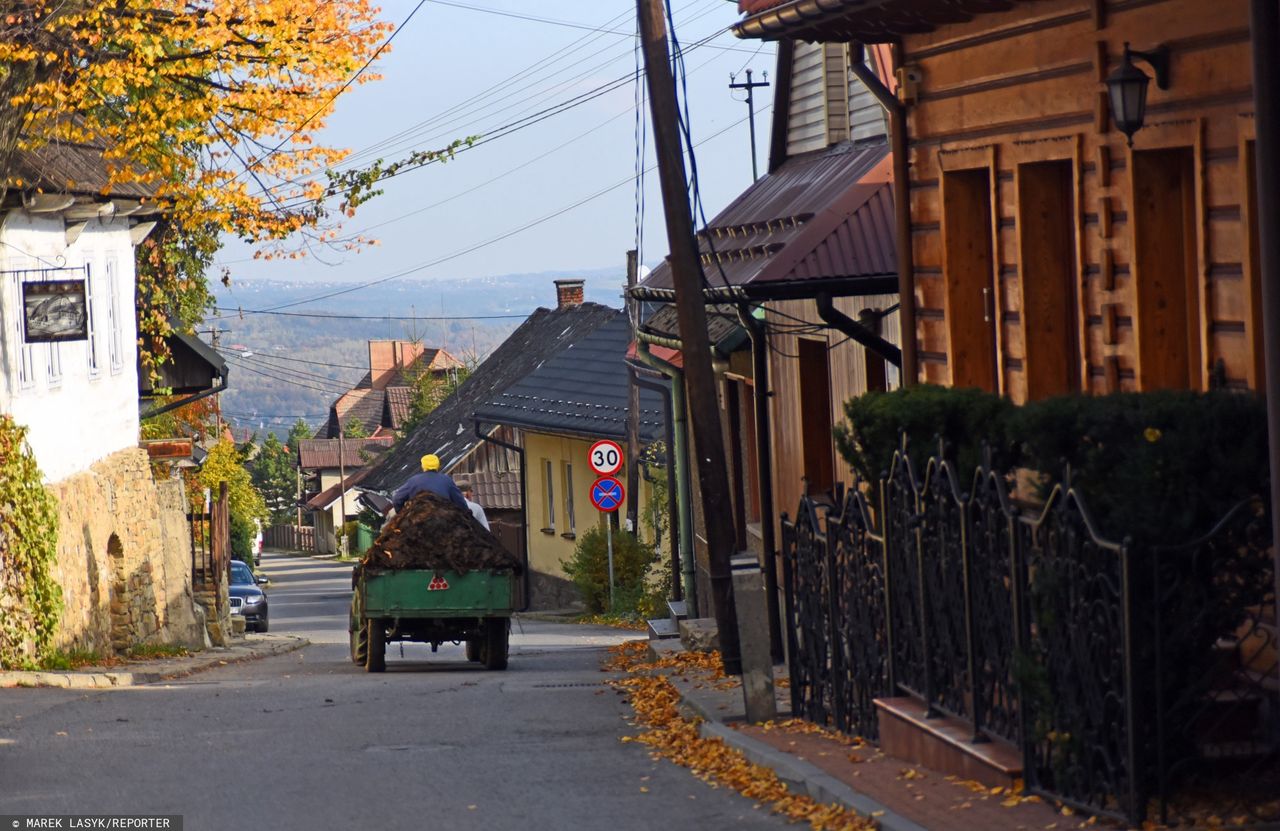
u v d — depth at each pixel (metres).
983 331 19.72
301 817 13.70
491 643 32.19
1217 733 11.31
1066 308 17.88
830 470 28.33
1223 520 10.62
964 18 18.59
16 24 27.58
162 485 41.97
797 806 13.18
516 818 13.39
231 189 35.12
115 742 18.69
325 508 152.62
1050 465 11.59
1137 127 14.78
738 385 34.72
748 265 25.27
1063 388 17.86
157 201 36.81
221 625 46.12
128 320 40.91
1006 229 18.36
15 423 30.78
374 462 121.50
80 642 33.22
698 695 20.94
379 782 15.48
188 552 43.09
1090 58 16.25
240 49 31.52
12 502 28.62
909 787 12.95
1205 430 10.77
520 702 23.05
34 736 19.30
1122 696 10.79
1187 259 15.30
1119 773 10.91
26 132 30.83
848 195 22.62
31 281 31.98
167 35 30.36
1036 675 11.73
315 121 33.28
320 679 29.19
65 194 32.78
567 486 64.25
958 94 19.39
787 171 29.94
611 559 53.38
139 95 33.94
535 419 62.78
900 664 15.16
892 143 20.83
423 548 31.84
